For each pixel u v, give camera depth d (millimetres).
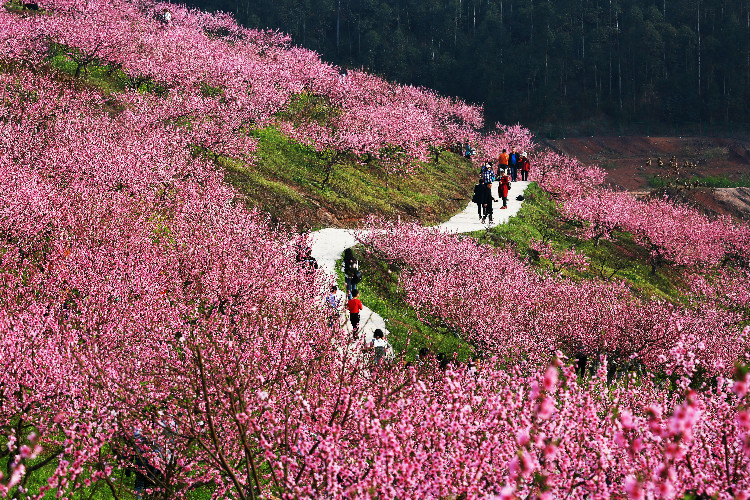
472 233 41375
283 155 45500
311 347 14172
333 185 43969
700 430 8445
